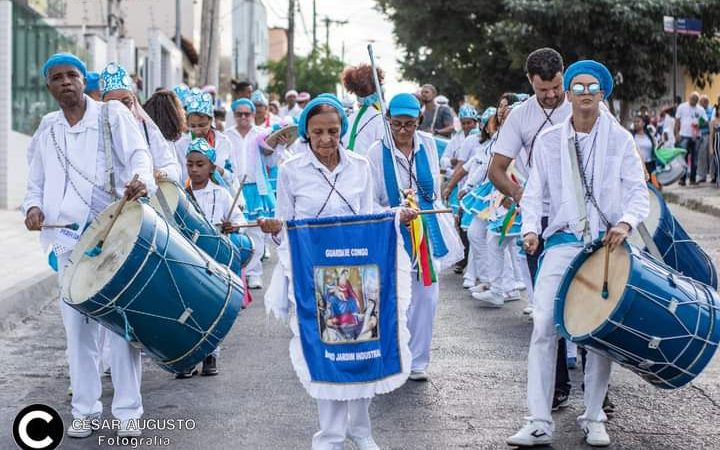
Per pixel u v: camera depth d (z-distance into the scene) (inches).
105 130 252.2
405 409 275.4
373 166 305.3
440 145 556.7
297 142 389.4
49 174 252.5
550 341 239.5
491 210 425.1
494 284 427.2
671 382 228.2
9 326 385.1
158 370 319.9
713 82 1409.9
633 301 217.5
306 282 222.5
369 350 222.1
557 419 265.0
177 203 289.0
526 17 1294.3
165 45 1314.0
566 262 239.8
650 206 261.3
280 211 235.6
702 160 952.9
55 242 250.1
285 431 254.7
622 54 1307.8
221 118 625.6
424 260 293.9
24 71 756.6
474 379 305.3
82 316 248.8
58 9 942.4
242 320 396.5
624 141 240.5
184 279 231.1
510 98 375.9
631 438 249.1
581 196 238.8
